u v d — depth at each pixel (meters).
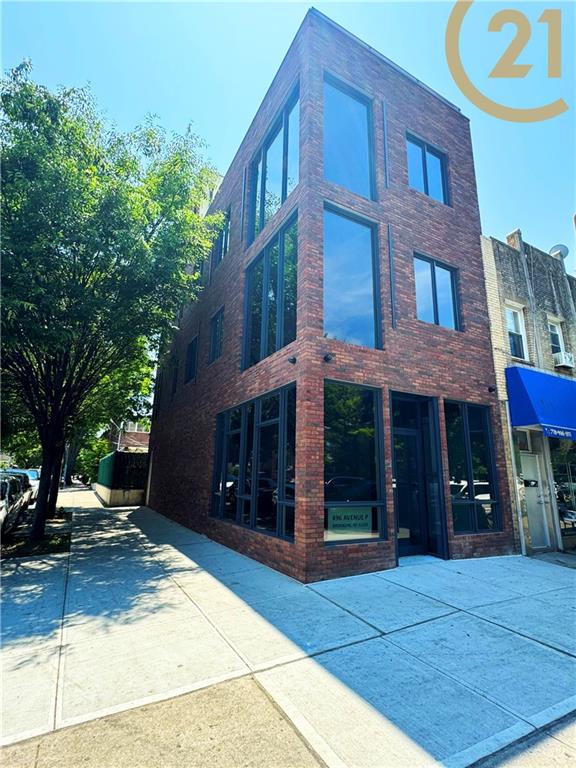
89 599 5.37
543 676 3.43
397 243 8.40
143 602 5.25
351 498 6.75
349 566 6.45
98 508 17.84
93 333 9.52
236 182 11.98
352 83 8.59
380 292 7.96
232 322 10.61
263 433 8.29
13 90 8.18
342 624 4.50
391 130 9.01
